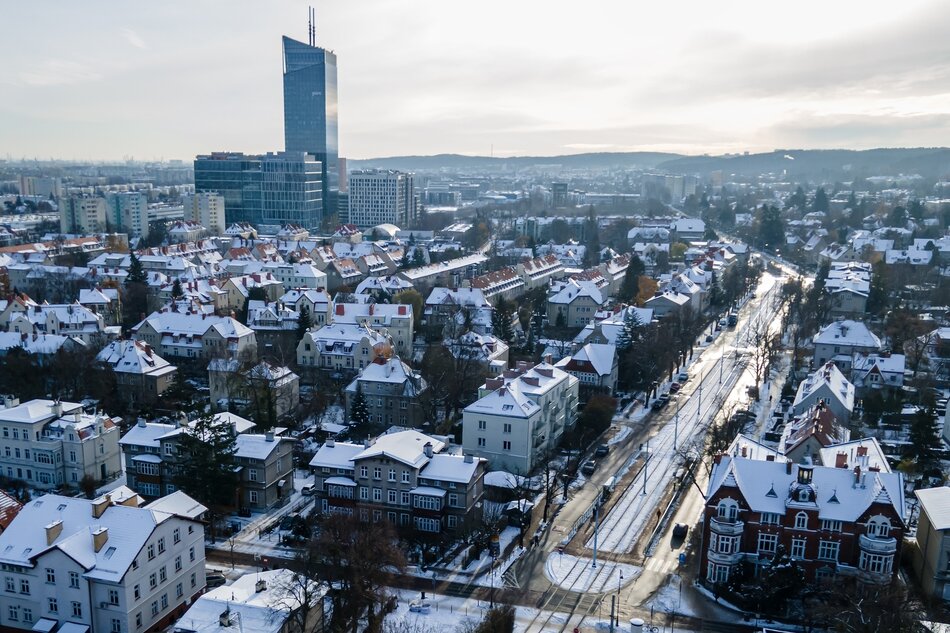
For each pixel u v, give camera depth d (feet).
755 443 460.14
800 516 381.81
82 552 334.24
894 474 389.80
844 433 520.42
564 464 549.95
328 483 443.32
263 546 430.61
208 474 442.91
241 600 317.42
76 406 529.04
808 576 383.86
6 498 392.68
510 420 519.60
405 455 436.76
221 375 643.86
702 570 399.24
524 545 437.99
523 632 355.97
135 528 343.87
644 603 380.78
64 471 498.69
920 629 331.98
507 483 491.31
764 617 369.71
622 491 508.12
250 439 479.82
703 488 510.99
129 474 483.51
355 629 347.36
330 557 354.13
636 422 644.69
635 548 435.53
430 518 431.02
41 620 339.57
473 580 401.29
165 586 355.36
